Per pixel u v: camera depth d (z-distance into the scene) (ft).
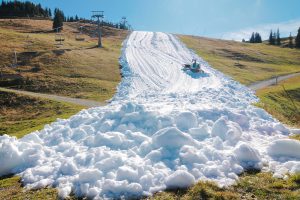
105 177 35.14
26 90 163.02
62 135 49.83
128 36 401.29
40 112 130.21
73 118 56.08
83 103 136.67
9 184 37.47
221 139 43.86
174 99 82.79
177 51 309.83
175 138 40.60
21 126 107.65
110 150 42.06
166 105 60.23
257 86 188.96
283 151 39.58
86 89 164.35
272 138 47.11
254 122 53.01
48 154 44.11
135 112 50.11
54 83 170.50
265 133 49.67
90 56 234.38
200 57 286.87
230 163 36.73
